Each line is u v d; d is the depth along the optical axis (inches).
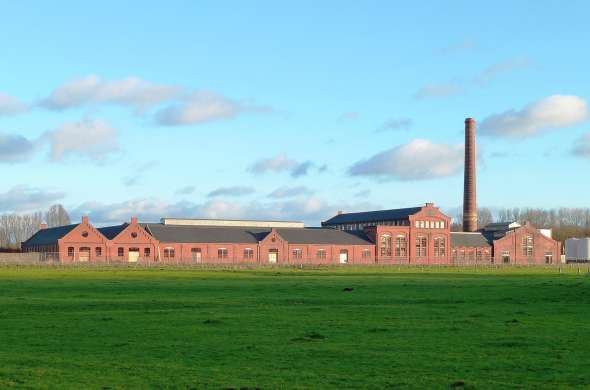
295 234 7824.8
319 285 3289.9
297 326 1672.0
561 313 1984.5
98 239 6919.3
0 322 1732.3
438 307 2159.2
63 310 2032.5
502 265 7416.3
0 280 3659.0
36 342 1430.9
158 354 1301.7
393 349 1357.0
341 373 1143.0
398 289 2997.0
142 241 7066.9
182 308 2108.8
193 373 1139.3
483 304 2274.9
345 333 1561.3
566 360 1251.2
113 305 2190.0
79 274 4534.9
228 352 1321.4
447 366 1199.6
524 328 1648.6
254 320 1784.0
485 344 1416.1
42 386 1048.2
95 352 1322.6
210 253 7313.0
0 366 1191.6
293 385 1057.5
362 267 6579.7
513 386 1055.6
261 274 4741.6
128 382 1075.3
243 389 1026.7
